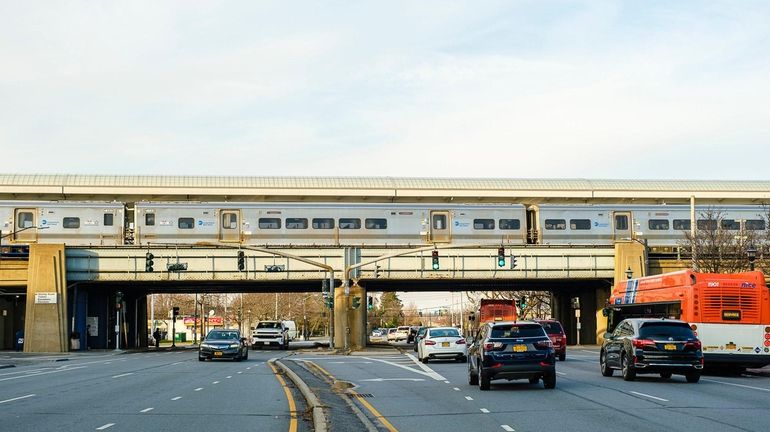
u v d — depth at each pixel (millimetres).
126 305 72375
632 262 58250
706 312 29141
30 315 54781
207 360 42906
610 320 37562
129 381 27156
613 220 61125
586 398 20375
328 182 66188
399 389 23828
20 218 56750
